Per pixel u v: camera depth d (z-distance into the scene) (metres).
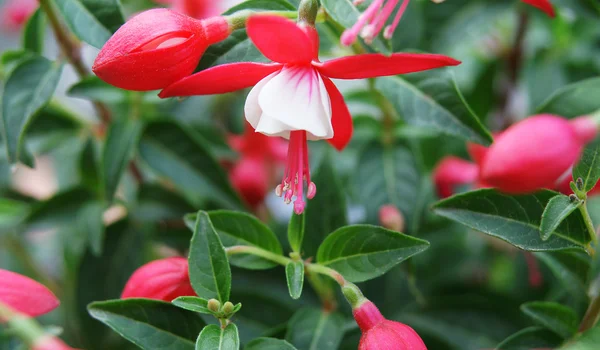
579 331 0.32
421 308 0.38
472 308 0.38
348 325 0.35
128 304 0.32
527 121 0.29
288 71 0.31
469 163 0.40
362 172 0.38
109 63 0.30
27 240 0.46
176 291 0.32
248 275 0.38
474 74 0.43
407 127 0.39
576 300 0.34
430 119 0.34
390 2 0.31
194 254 0.31
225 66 0.30
